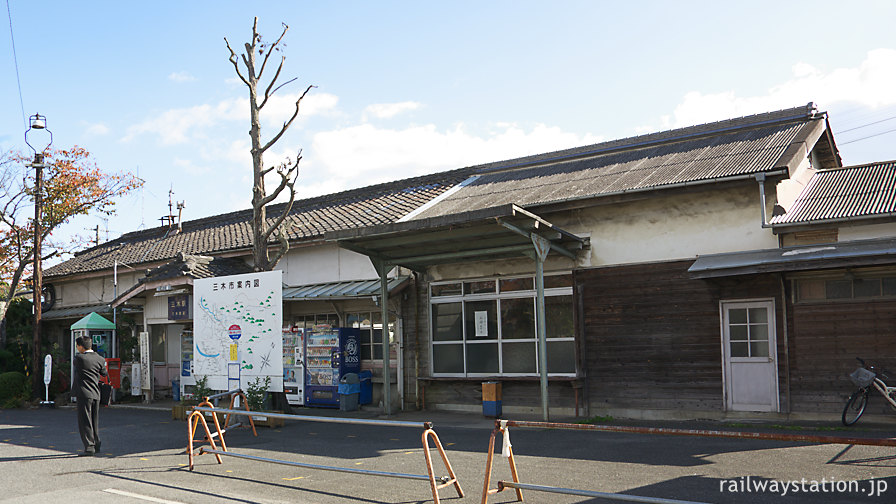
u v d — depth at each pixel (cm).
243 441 1099
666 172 1288
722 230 1180
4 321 2295
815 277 1105
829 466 763
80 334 1861
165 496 719
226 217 2425
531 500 665
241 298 1294
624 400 1251
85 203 2683
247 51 1465
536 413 1337
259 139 1470
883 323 1042
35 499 715
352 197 2047
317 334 1616
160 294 1697
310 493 725
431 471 636
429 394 1495
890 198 1085
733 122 1496
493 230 1157
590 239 1311
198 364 1365
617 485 703
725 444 922
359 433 1165
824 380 1080
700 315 1194
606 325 1281
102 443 1127
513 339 1380
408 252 1377
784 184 1178
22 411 1789
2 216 2553
